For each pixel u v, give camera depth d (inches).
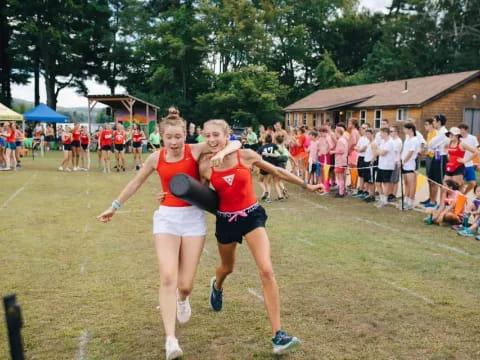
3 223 306.0
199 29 1611.7
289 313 160.6
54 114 1167.0
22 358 72.7
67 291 180.9
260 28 1599.4
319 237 273.7
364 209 373.4
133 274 202.2
